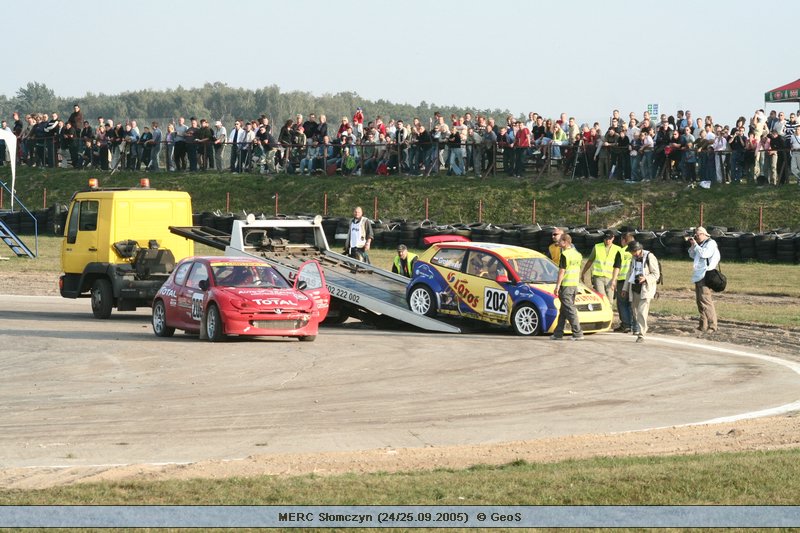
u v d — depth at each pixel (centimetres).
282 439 1597
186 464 1396
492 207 6425
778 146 5928
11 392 2042
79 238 3497
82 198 3509
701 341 2852
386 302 3186
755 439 1561
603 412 1838
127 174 7638
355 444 1563
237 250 3475
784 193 5859
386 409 1858
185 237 3484
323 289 3097
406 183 6869
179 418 1767
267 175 7350
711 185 6066
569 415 1809
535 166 6625
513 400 1955
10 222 6744
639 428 1697
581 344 2784
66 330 3089
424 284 3170
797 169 5916
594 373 2289
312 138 7281
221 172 7469
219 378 2209
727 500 1138
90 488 1205
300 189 7094
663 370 2333
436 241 3366
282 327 2759
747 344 2788
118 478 1302
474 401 1944
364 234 3778
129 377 2225
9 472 1362
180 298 2894
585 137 6444
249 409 1853
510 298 2988
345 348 2695
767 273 4659
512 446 1533
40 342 2802
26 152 8156
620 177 6362
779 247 5016
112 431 1656
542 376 2245
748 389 2086
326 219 5862
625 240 2923
